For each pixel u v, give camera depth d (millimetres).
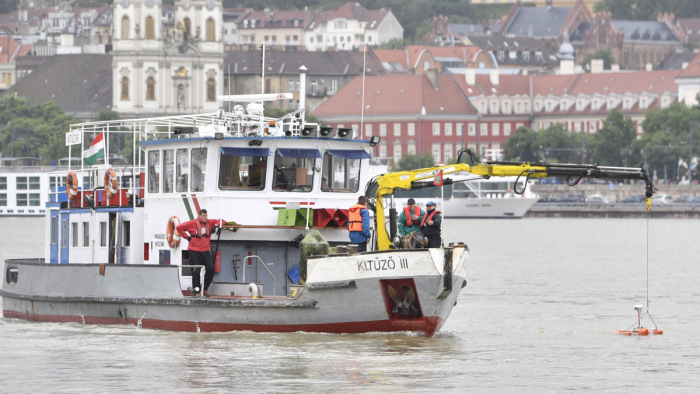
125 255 132125
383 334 119438
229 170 122375
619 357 119312
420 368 110125
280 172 123188
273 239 123250
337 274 117688
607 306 172250
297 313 119188
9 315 140625
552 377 108500
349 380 105000
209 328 121938
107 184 132500
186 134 125688
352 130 125125
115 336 123250
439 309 118188
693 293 195250
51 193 144375
